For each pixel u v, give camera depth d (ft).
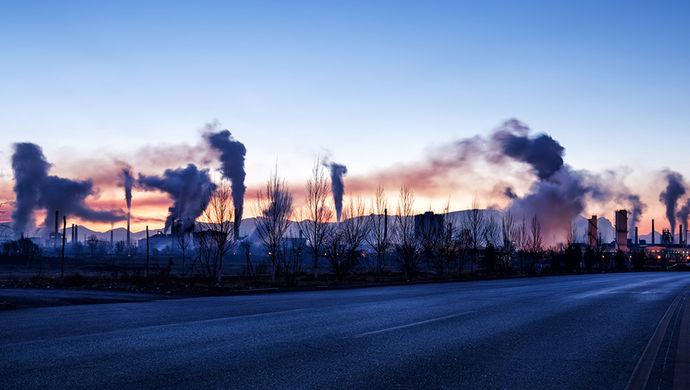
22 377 22.67
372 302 64.34
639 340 35.81
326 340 33.50
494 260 209.15
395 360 27.20
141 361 26.27
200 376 23.13
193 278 115.65
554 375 24.45
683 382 23.48
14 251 277.03
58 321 42.57
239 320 43.96
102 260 296.71
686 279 160.97
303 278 126.21
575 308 59.06
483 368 25.63
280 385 21.68
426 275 164.76
